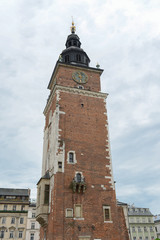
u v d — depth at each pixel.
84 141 34.19
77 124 35.16
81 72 40.84
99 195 30.88
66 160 31.72
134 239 73.81
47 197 30.98
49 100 41.09
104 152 34.47
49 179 32.22
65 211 28.23
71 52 43.91
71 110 36.00
